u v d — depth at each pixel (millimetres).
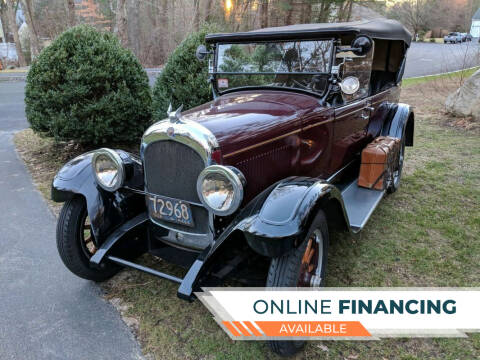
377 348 2344
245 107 2867
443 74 15234
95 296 2830
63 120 5176
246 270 2484
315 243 2387
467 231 3678
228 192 2186
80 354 2301
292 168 2887
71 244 2719
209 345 2361
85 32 5398
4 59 29219
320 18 15406
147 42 22375
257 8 17531
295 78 3145
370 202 3357
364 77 3582
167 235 2707
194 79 5523
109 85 5285
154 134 2463
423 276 3016
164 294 2846
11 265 3232
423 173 5262
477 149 6285
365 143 4207
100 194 2727
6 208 4371
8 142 7219
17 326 2527
